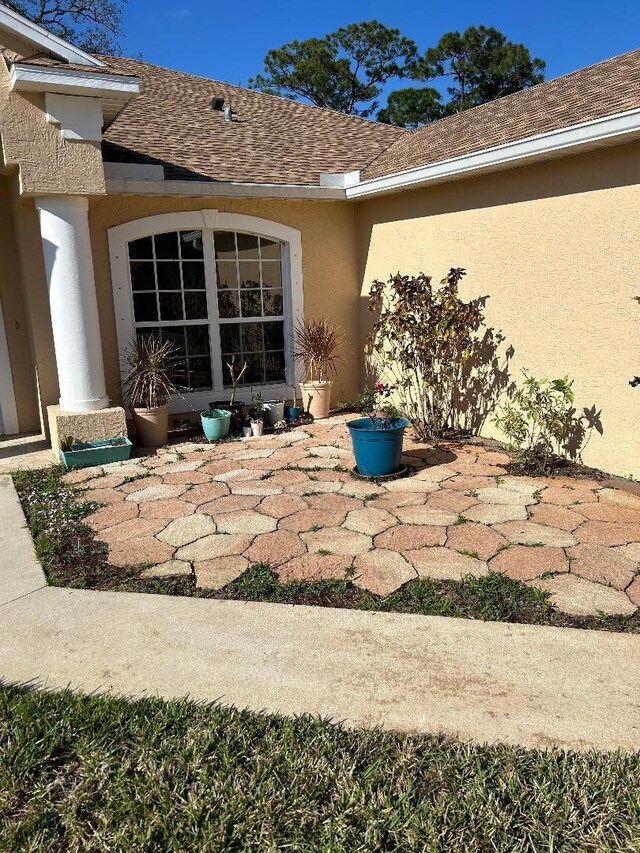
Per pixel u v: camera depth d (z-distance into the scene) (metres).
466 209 7.67
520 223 6.92
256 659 3.45
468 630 3.67
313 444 7.91
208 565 4.61
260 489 6.22
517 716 2.94
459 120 10.20
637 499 5.59
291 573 4.45
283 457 7.36
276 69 32.59
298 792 2.55
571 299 6.42
